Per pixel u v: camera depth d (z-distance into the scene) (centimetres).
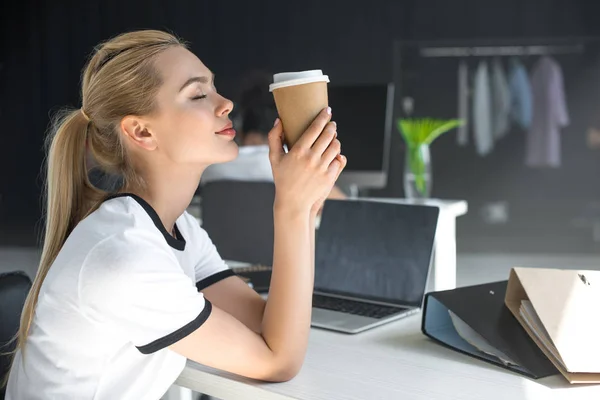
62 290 98
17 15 711
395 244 150
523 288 115
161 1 707
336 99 309
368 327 129
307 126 103
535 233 697
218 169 286
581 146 697
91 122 110
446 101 706
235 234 259
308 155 103
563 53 693
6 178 716
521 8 669
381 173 304
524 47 691
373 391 98
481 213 709
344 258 156
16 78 716
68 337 99
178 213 113
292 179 104
